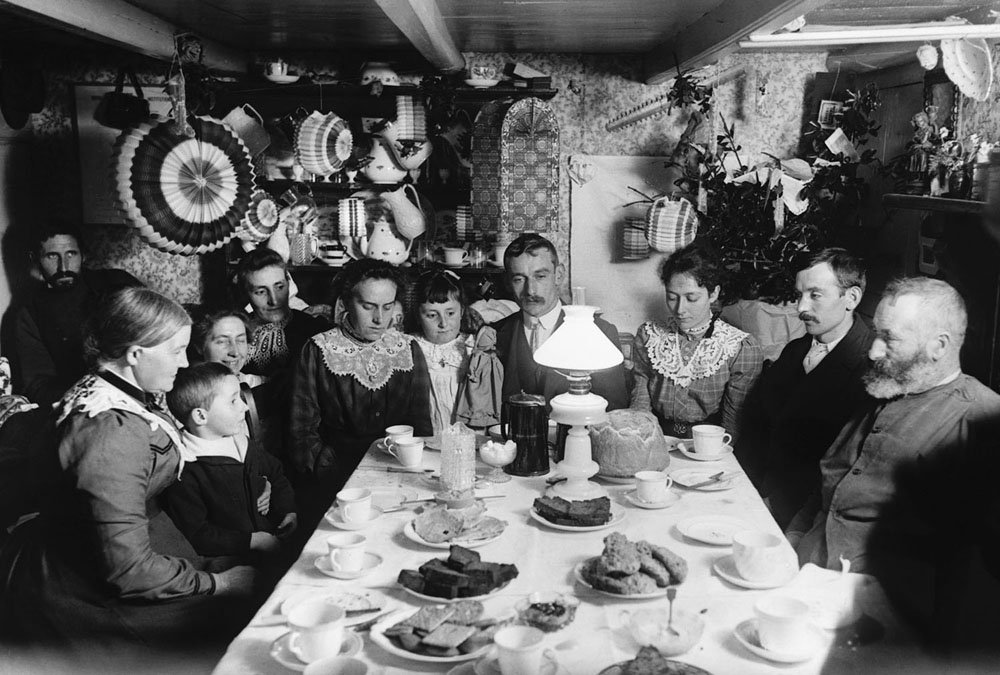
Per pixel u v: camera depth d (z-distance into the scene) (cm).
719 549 236
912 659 200
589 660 181
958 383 258
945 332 256
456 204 563
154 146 367
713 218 512
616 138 567
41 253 495
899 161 450
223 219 393
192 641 246
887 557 255
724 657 183
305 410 363
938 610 233
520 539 244
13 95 510
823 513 283
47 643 238
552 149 528
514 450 300
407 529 246
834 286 316
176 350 257
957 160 383
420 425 371
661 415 374
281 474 334
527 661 165
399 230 518
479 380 368
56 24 343
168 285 575
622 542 218
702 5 390
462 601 201
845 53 534
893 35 362
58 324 494
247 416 371
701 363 364
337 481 356
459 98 532
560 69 562
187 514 286
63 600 238
